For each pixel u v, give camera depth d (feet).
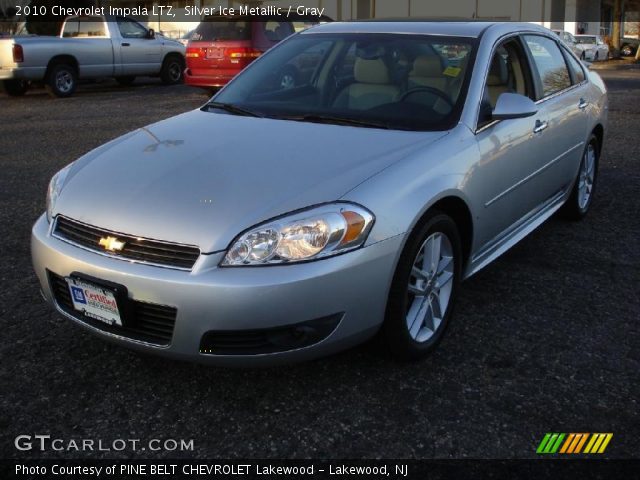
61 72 43.29
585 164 17.07
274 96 12.67
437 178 9.89
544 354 10.60
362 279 8.77
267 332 8.46
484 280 13.53
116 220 8.93
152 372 9.91
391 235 9.00
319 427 8.71
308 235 8.45
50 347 10.55
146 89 48.70
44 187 20.20
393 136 10.66
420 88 11.85
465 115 11.24
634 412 9.12
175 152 10.36
